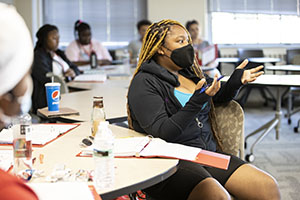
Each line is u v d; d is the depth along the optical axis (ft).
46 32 12.23
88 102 8.09
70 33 21.98
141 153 4.32
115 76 13.37
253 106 20.68
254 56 20.74
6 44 2.05
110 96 8.95
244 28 22.81
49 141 4.99
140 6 22.21
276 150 12.14
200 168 5.04
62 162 4.13
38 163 4.10
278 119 12.41
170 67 5.93
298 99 20.72
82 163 4.10
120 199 5.55
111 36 22.33
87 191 3.00
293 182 9.23
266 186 5.18
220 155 4.38
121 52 20.16
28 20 20.12
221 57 21.42
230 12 22.48
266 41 23.08
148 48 5.84
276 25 22.99
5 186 1.95
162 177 3.79
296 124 15.96
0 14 2.11
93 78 12.32
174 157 4.21
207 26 22.50
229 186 5.39
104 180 3.42
